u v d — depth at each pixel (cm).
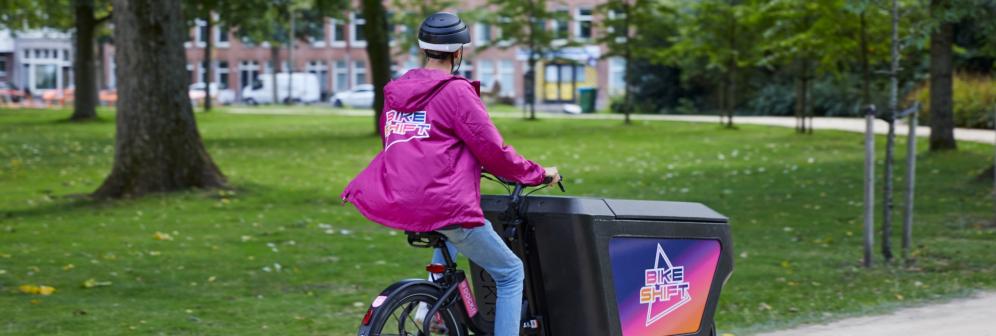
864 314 784
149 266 1030
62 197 1648
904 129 3366
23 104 6819
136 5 1661
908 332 716
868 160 1003
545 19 4284
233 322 759
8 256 1089
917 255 1066
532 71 4319
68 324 746
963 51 2659
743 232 1256
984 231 1230
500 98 6631
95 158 2448
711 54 3741
